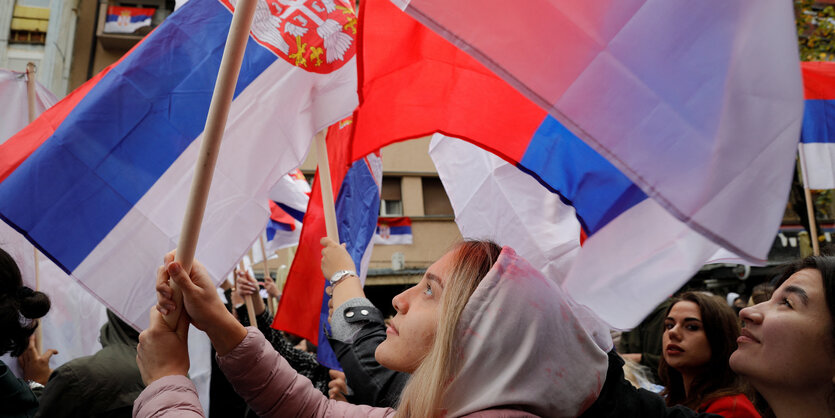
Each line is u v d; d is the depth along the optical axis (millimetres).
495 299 996
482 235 2098
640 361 3738
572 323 1021
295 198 4027
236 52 1028
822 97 3441
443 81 1722
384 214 15188
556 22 908
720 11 869
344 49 1945
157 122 1783
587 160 1605
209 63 1872
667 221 1167
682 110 870
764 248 838
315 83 1913
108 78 1795
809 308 1211
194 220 1069
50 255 1622
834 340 1171
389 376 1550
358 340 1647
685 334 2139
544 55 900
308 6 1957
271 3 1933
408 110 1709
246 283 2678
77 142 1711
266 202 1808
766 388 1264
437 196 15609
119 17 14430
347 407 1315
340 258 1797
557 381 966
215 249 1731
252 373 1211
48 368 2428
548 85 895
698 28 876
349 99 1902
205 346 2459
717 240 838
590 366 1018
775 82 849
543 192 2051
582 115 891
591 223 1565
